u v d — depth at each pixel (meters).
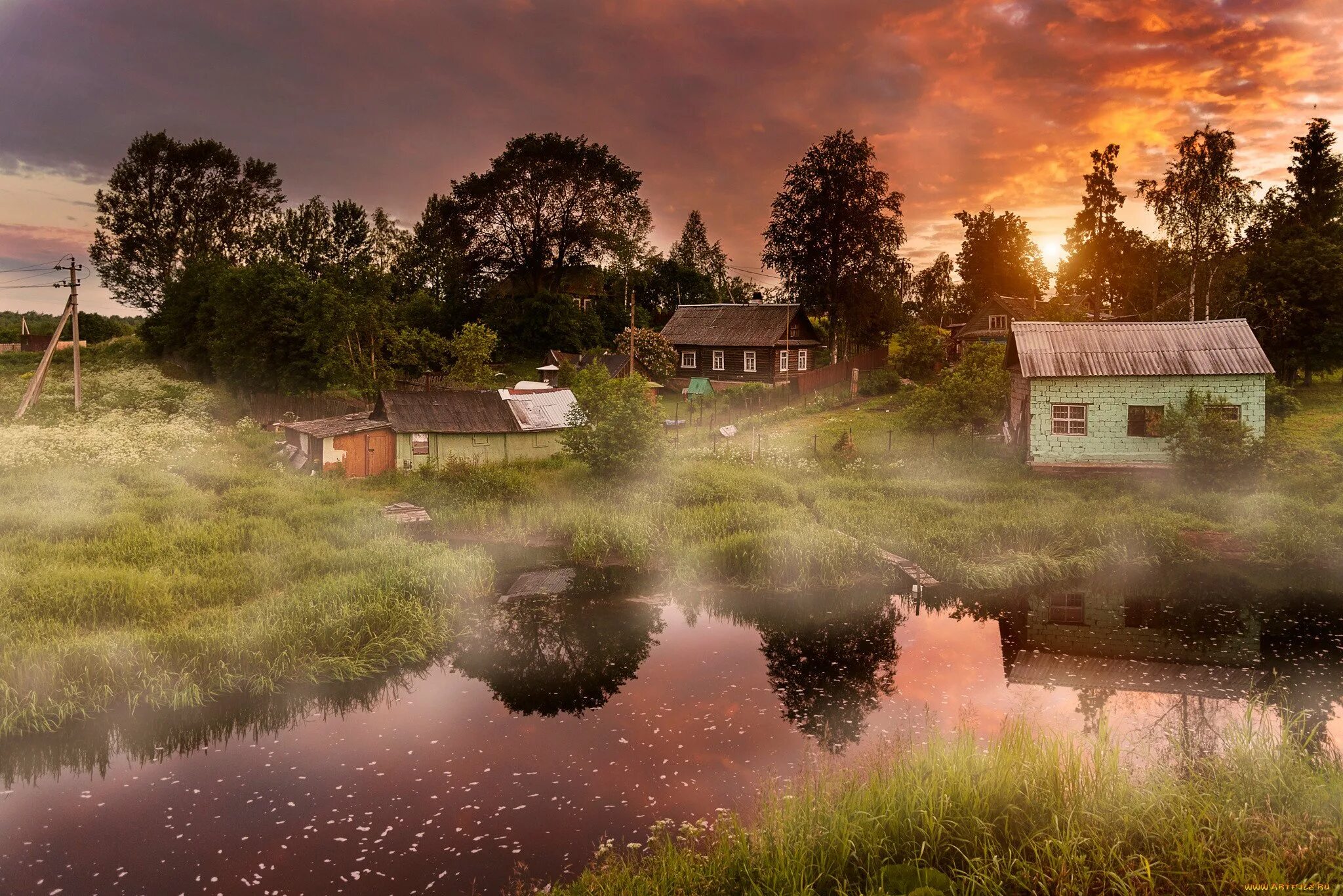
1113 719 11.58
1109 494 25.39
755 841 8.34
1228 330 29.33
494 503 25.19
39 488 24.16
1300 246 39.53
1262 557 19.94
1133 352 29.20
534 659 14.39
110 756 10.88
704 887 7.48
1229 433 25.59
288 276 47.50
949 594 18.02
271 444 36.50
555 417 33.69
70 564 17.02
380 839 8.95
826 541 19.62
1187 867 7.31
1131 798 8.40
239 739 11.38
